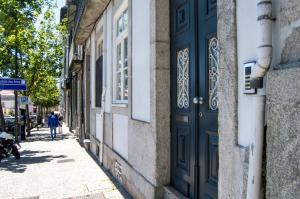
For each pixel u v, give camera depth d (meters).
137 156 5.36
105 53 8.94
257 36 2.19
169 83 4.51
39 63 19.83
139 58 5.37
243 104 2.46
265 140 2.08
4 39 15.70
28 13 16.12
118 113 7.08
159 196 4.42
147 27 4.93
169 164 4.48
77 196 6.09
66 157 11.24
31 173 8.49
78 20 11.20
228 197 2.58
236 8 2.57
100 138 10.06
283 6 1.99
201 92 3.63
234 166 2.51
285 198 1.86
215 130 3.29
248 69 2.33
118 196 5.88
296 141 1.78
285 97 1.87
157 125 4.44
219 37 2.77
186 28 4.02
